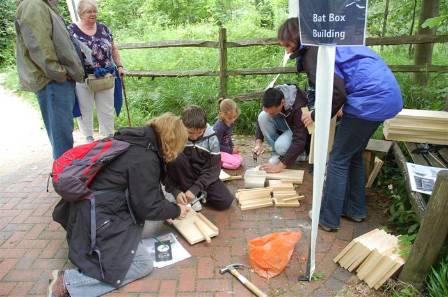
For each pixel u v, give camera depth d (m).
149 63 6.64
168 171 3.20
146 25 9.79
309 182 3.70
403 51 6.66
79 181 2.22
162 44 5.29
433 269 2.17
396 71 4.79
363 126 2.54
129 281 2.36
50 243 2.80
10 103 7.04
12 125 5.70
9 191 3.60
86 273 2.24
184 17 10.96
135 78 6.12
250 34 7.29
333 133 3.12
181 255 2.62
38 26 2.95
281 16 8.52
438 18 3.31
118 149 2.30
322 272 2.48
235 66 6.15
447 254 2.27
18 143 4.95
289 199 3.29
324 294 2.30
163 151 2.37
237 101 5.21
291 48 2.62
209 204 3.28
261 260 2.43
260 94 5.16
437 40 4.52
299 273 2.47
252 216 3.13
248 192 3.35
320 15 1.88
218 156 3.14
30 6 2.93
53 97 3.26
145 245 2.71
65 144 3.45
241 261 2.58
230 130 4.08
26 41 3.00
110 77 4.10
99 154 2.28
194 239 2.73
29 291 2.34
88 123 4.25
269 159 4.13
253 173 3.64
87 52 3.84
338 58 2.51
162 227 2.95
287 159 3.70
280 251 2.44
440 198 2.00
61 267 2.55
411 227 2.62
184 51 6.84
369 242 2.43
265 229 2.95
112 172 2.32
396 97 2.48
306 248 2.71
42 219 3.12
